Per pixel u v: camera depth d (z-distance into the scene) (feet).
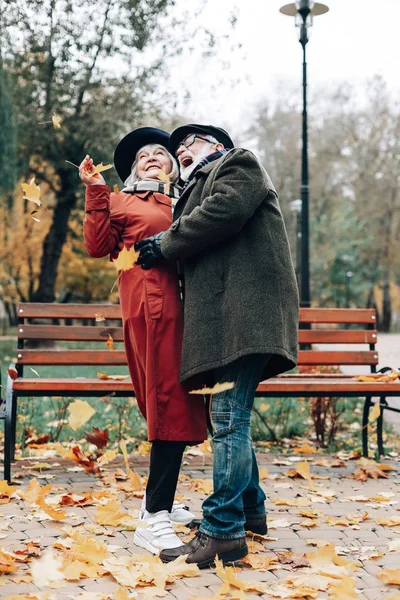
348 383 15.69
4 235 102.17
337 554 10.13
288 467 16.06
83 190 70.54
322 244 149.69
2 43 61.26
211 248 10.06
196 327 9.86
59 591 8.66
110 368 40.11
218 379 10.03
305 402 22.94
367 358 18.78
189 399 10.34
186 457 17.33
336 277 151.02
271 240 9.95
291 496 13.46
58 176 76.13
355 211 154.81
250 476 10.00
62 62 64.95
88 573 9.14
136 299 10.61
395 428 22.30
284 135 144.15
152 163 12.00
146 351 10.39
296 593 8.54
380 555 10.06
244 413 9.86
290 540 10.85
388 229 153.69
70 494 12.80
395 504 12.94
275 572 9.45
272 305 9.70
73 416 9.68
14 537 10.62
